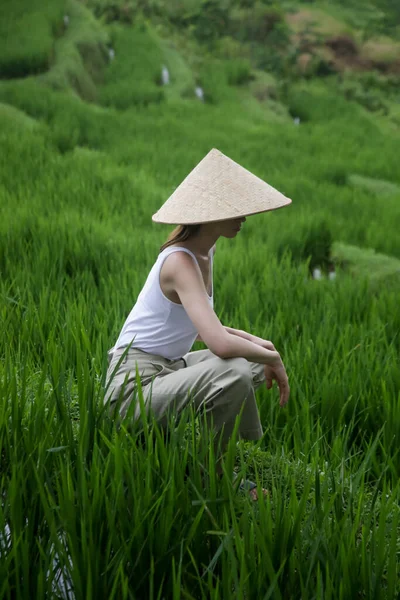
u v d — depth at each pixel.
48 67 18.25
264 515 2.43
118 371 3.11
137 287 5.26
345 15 27.14
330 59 24.22
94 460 2.53
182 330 3.11
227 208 2.90
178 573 2.20
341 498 2.69
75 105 15.77
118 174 10.42
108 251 6.32
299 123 20.98
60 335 4.06
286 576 2.43
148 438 2.66
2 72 17.97
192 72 21.62
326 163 14.04
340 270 7.73
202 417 2.97
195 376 2.95
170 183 11.38
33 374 3.71
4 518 2.38
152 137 14.73
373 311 5.59
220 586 2.43
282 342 4.70
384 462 3.46
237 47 23.84
